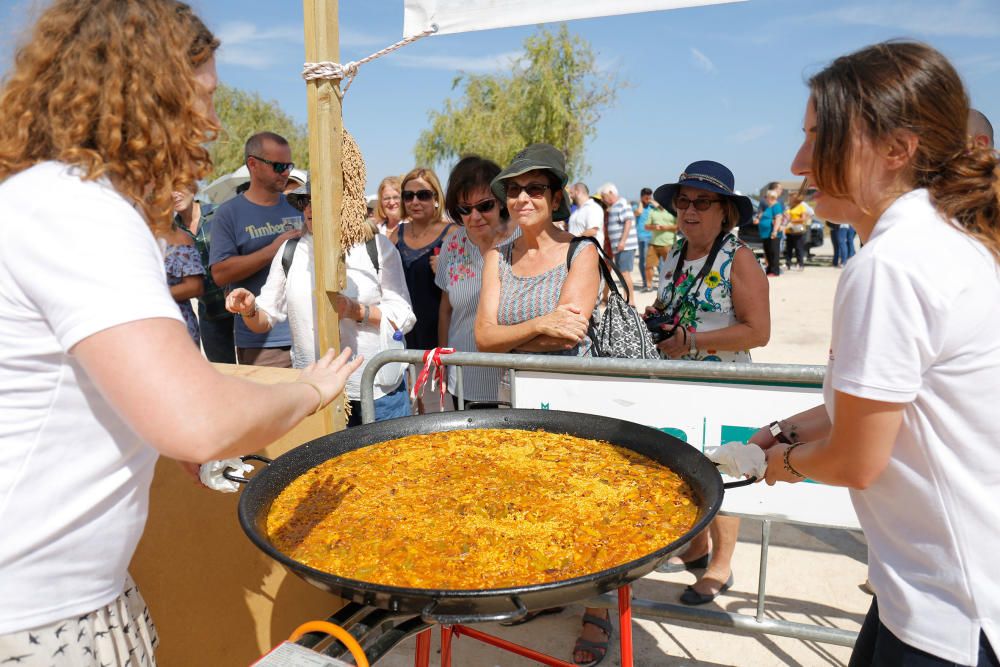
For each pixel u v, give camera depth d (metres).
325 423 2.62
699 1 2.09
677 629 3.03
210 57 1.24
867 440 1.20
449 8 2.30
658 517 1.63
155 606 1.99
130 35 1.05
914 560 1.28
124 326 0.95
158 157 1.09
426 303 4.38
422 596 1.15
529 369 2.56
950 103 1.19
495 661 2.82
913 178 1.23
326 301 2.53
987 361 1.14
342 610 1.43
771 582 3.37
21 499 1.06
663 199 3.38
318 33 2.28
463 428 2.27
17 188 1.03
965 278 1.13
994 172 1.19
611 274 2.91
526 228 2.98
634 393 2.50
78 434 1.09
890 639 1.33
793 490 2.48
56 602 1.11
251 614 2.32
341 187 2.47
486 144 26.20
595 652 2.75
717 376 2.31
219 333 4.99
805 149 1.40
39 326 1.02
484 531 1.61
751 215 3.09
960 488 1.18
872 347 1.15
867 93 1.19
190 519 2.08
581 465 1.95
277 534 1.62
